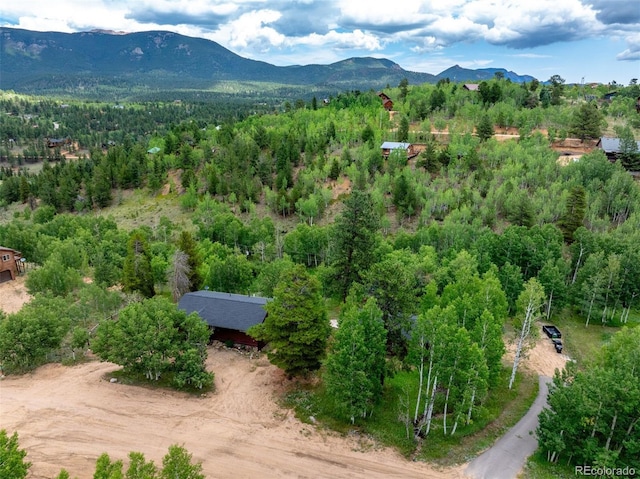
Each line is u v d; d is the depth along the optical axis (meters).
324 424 39.78
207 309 53.88
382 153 125.50
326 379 39.34
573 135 128.25
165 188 142.62
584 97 170.75
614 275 60.44
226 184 127.31
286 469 34.47
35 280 64.12
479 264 67.88
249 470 34.28
